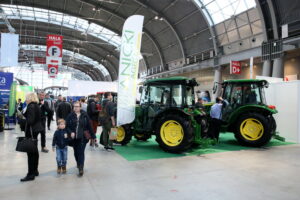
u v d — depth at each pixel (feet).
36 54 127.13
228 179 12.02
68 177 12.06
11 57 33.35
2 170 13.01
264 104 21.79
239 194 10.15
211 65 56.18
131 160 15.66
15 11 74.84
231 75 55.62
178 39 63.82
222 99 22.50
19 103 31.04
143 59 86.99
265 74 40.93
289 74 42.96
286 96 24.68
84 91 59.62
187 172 13.12
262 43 41.52
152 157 16.58
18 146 11.15
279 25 39.01
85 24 82.53
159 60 79.51
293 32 37.55
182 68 65.31
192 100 21.24
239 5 45.85
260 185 11.22
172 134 18.48
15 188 10.48
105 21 73.15
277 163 15.17
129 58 19.25
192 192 10.32
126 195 9.92
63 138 12.50
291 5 36.63
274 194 10.18
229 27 50.21
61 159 12.60
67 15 73.31
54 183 11.18
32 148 11.30
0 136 24.07
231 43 51.03
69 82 58.65
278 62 38.86
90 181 11.52
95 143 20.03
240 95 22.50
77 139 12.49
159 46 74.28
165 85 20.18
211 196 9.93
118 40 87.51
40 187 10.65
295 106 23.79
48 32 92.12
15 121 33.14
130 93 19.27
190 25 58.65
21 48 111.45
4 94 34.47
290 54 39.78
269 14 40.24
